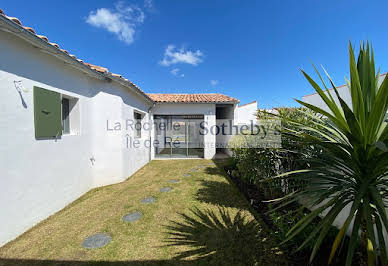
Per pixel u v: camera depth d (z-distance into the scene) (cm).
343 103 142
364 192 146
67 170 420
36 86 328
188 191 510
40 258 249
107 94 558
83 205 419
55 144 380
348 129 163
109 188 535
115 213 381
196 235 304
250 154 501
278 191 425
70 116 462
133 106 702
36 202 331
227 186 552
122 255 257
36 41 293
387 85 127
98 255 257
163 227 329
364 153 157
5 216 275
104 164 558
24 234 302
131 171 681
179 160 994
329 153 207
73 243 282
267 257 249
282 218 302
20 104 297
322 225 152
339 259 236
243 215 371
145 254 259
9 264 238
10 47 279
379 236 134
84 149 490
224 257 252
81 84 473
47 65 354
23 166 304
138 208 405
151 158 996
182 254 259
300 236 260
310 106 174
